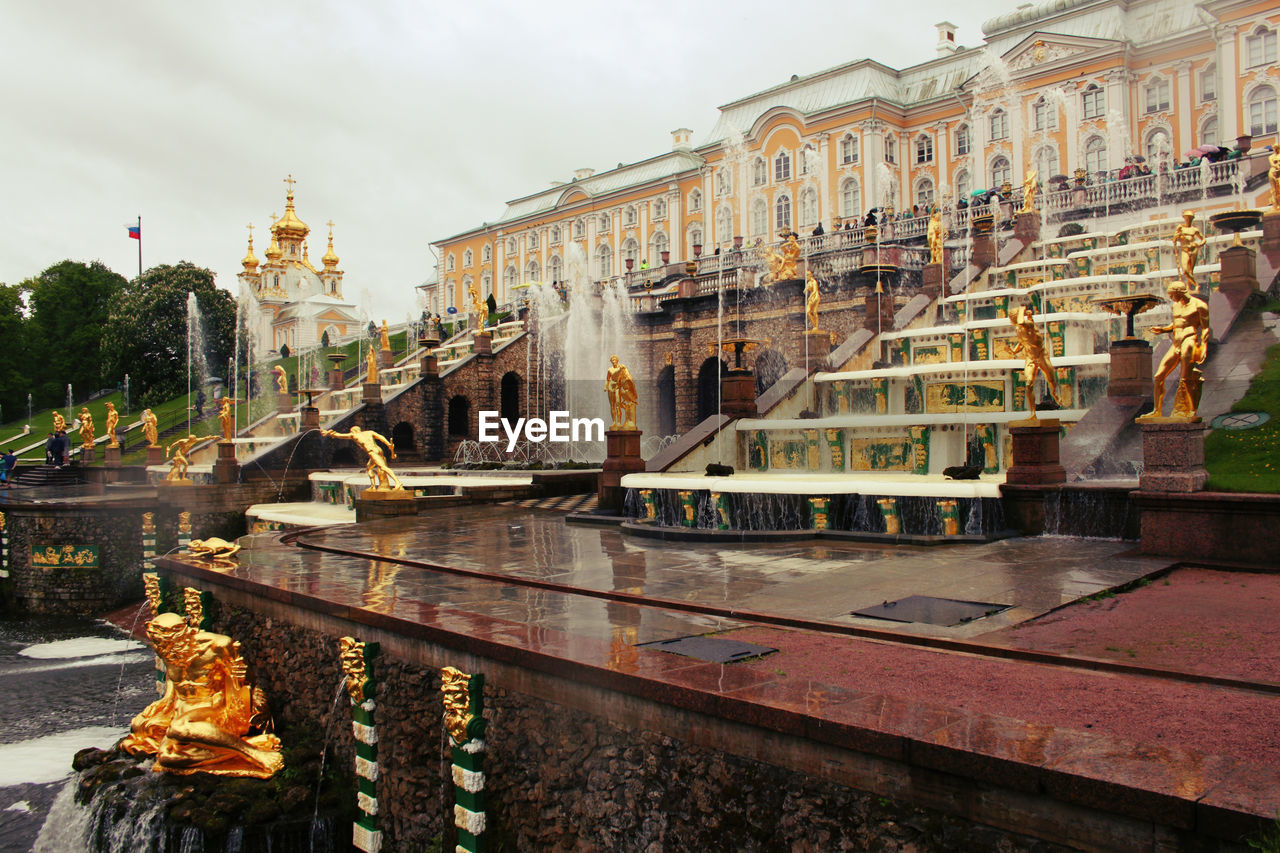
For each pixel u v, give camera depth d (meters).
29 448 66.44
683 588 11.20
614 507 20.31
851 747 5.86
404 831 10.05
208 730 11.80
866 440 21.22
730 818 6.60
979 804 5.35
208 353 82.06
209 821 10.78
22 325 95.12
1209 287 23.03
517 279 91.94
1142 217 34.22
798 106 66.50
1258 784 4.77
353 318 87.75
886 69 64.62
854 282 34.28
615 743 7.49
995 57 57.38
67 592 30.55
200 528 32.84
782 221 66.44
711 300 40.53
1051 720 6.03
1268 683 6.65
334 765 11.49
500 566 13.52
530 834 8.30
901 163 62.72
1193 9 51.62
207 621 14.73
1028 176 34.69
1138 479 14.48
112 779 12.10
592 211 82.81
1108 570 11.13
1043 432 14.53
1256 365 17.00
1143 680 6.96
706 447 22.16
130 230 86.19
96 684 20.91
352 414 40.56
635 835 7.29
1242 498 11.27
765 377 38.47
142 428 65.44
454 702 8.90
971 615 9.09
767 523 16.50
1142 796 4.70
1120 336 24.14
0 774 15.54
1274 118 46.34
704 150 71.88
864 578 11.41
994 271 31.61
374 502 21.95
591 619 9.66
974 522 14.45
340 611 10.98
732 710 6.52
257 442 45.22
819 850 6.06
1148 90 51.78
